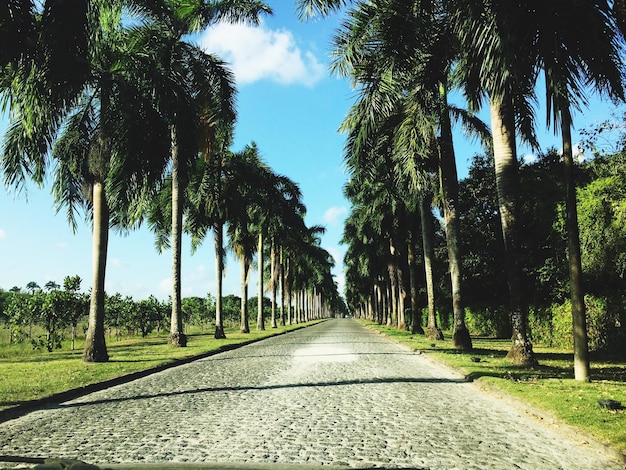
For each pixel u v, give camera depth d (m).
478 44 9.44
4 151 13.47
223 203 29.19
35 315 21.36
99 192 15.38
